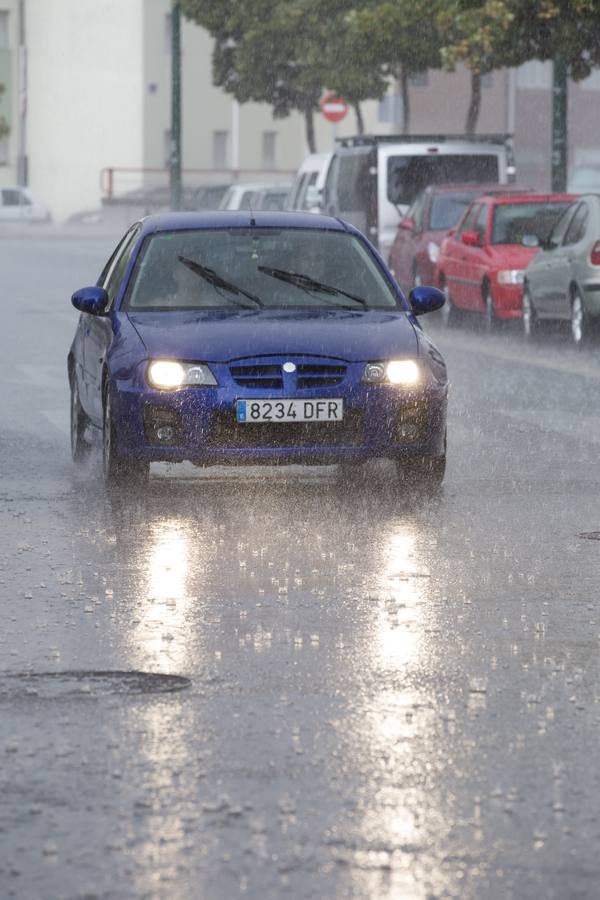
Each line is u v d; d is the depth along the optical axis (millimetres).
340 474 26969
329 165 78125
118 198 172750
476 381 41156
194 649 16141
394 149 72812
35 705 14281
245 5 110500
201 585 18969
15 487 25625
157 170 185000
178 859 10781
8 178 192375
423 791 12102
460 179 73125
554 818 11570
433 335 55781
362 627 17031
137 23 185125
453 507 24062
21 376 41344
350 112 169125
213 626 17062
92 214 181000
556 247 51781
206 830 11297
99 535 21891
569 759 12867
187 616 17484
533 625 17172
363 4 102375
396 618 17438
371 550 20984
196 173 181625
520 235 56719
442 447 25062
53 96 186875
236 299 26219
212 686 14867
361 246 27234
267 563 20172
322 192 80625
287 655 15930
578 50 62781
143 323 25359
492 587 18938
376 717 13945
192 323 25172
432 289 26828
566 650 16172
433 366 25016
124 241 28547
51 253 117625
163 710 14133
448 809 11727
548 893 10289
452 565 20125
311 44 104625
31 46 189625
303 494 25109
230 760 12812
